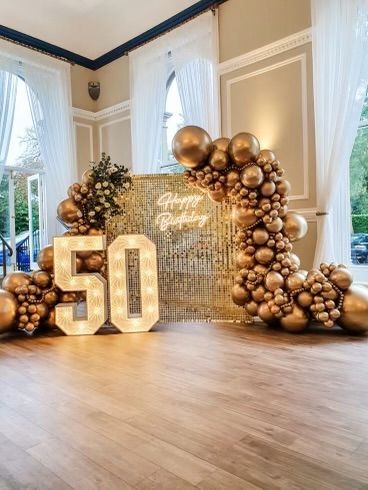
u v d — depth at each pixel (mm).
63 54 6211
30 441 1629
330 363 2484
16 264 6215
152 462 1451
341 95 3713
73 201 3756
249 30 4641
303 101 4188
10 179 6113
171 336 3293
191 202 3682
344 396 1987
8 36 5566
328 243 3830
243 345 2941
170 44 5445
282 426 1691
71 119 6254
